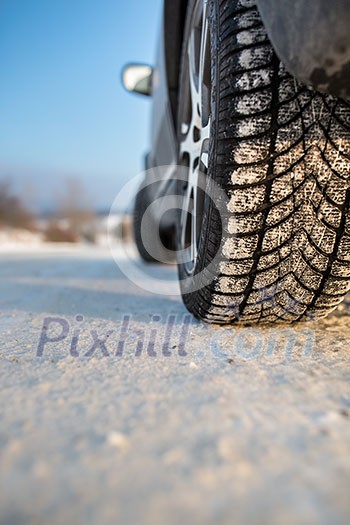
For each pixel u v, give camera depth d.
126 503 0.58
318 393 0.97
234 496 0.59
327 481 0.63
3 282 3.44
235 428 0.79
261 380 1.05
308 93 1.10
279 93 1.10
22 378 1.06
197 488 0.61
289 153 1.13
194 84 1.66
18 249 13.83
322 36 0.85
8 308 2.17
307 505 0.58
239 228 1.21
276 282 1.33
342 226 1.21
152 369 1.13
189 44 1.75
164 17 2.06
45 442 0.74
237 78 1.11
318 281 1.33
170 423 0.81
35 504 0.58
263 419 0.83
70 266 5.27
